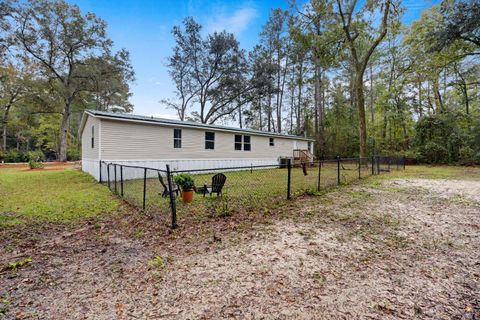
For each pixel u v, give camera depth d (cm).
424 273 255
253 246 329
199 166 1294
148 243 347
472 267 267
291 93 2759
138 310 202
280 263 279
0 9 1812
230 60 2455
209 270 266
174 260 291
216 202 593
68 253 317
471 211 501
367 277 248
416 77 1947
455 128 1845
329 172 1301
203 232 385
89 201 620
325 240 349
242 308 202
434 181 950
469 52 1545
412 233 376
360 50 1977
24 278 255
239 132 1482
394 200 607
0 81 2472
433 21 1528
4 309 204
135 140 1056
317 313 194
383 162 1523
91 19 2231
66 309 204
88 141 1271
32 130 3105
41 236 382
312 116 2592
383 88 2281
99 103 3075
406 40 1772
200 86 2669
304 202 586
